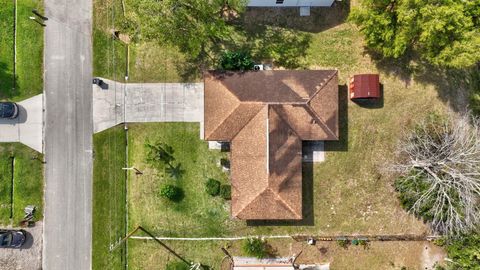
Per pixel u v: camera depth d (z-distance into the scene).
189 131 32.47
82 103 32.59
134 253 32.50
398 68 32.53
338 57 32.59
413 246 32.41
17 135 32.62
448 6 26.09
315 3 31.84
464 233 29.19
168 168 32.47
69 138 32.56
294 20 32.56
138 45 32.56
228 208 32.41
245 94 29.69
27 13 32.59
